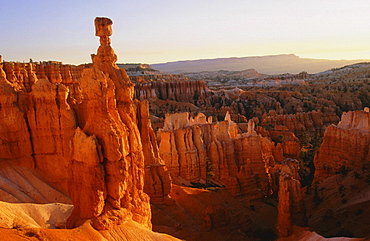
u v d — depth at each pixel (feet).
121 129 94.12
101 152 86.74
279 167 224.33
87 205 84.74
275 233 157.99
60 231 77.66
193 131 207.82
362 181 186.50
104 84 90.89
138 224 92.38
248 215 164.45
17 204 105.09
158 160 156.66
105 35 117.39
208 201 162.61
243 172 204.33
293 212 135.85
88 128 90.22
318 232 151.43
